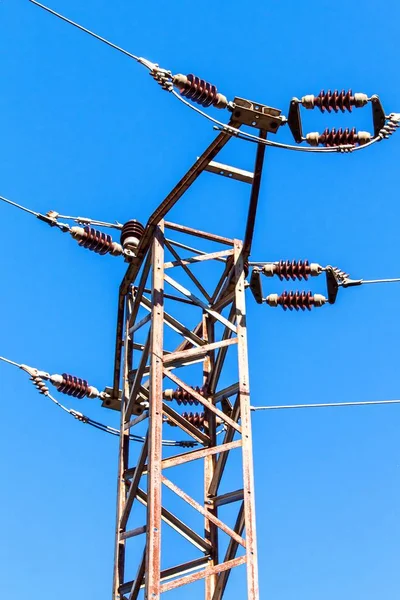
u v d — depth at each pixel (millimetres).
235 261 13383
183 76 11281
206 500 13039
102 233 13531
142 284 13523
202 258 13281
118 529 12609
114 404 14367
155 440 11719
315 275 13242
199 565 12508
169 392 14156
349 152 11797
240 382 12484
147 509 11492
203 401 12281
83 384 14062
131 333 13891
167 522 12500
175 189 12578
